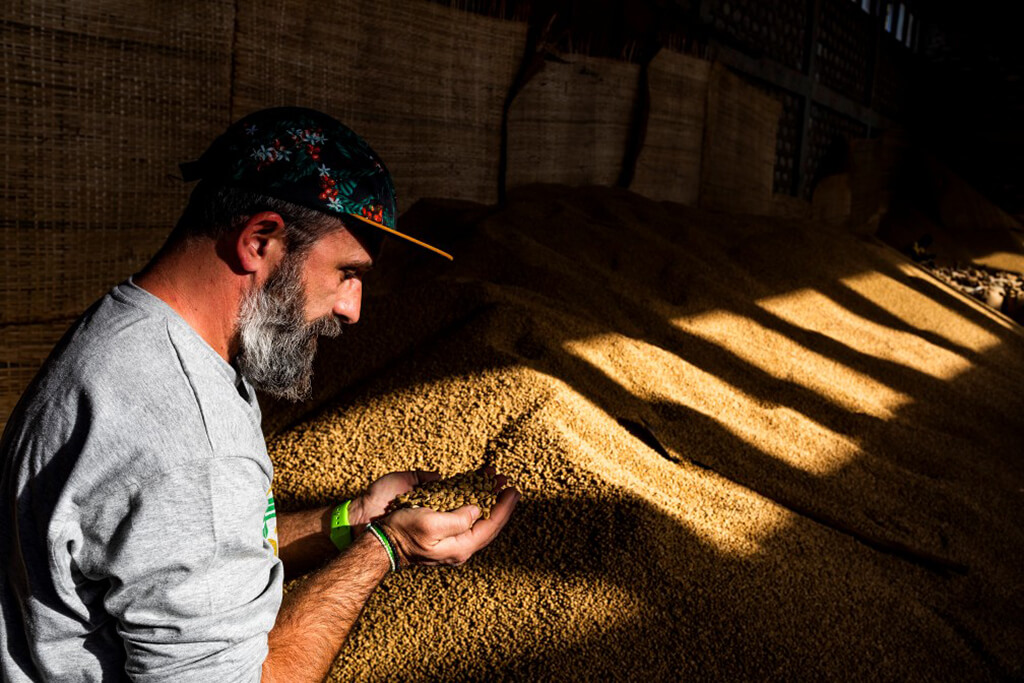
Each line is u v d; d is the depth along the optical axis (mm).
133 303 905
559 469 1993
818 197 10000
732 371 3352
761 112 7715
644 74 5809
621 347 2906
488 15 4461
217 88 3020
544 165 5035
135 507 822
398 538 1136
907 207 11867
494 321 2652
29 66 2445
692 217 5492
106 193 2680
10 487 871
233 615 870
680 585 1757
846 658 1717
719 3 7074
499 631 1620
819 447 2807
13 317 2496
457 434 2152
